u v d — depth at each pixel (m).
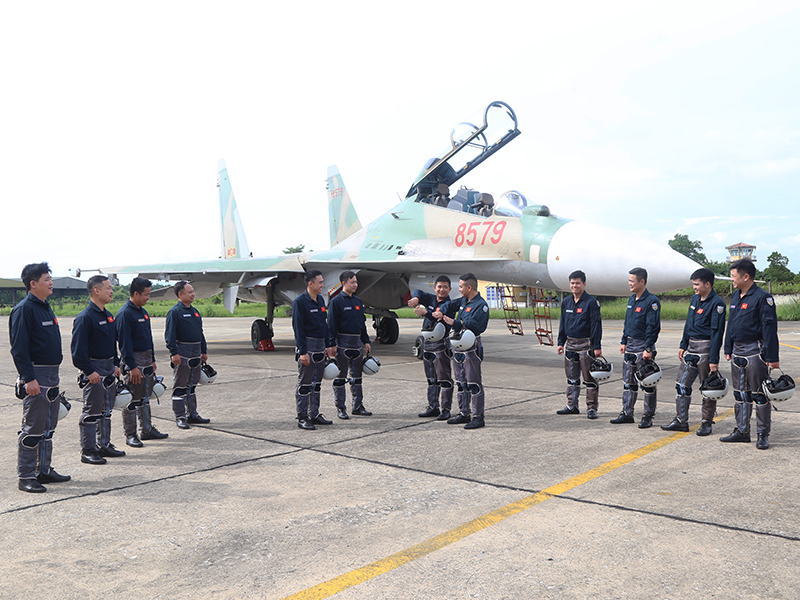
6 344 19.70
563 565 3.06
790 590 2.75
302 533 3.59
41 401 4.55
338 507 4.03
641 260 9.35
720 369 10.51
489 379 10.01
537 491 4.26
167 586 2.94
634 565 3.04
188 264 14.84
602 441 5.74
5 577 3.07
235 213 24.28
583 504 3.97
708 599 2.68
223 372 11.50
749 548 3.22
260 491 4.41
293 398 8.55
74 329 5.16
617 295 10.06
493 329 22.95
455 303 6.78
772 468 4.73
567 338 6.96
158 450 5.71
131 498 4.31
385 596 2.78
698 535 3.41
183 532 3.64
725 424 6.40
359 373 7.17
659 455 5.18
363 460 5.22
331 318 6.85
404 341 17.83
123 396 5.59
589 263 9.81
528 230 10.88
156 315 44.56
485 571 3.02
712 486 4.29
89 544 3.48
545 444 5.66
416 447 5.65
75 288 71.19
